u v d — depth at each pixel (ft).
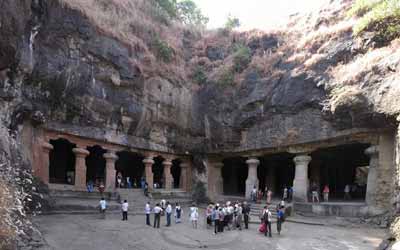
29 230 40.73
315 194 79.92
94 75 76.43
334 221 68.33
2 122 50.52
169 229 57.93
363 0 80.28
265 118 88.02
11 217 34.91
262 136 88.28
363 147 78.33
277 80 87.71
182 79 100.17
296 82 81.61
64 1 69.92
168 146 96.17
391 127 63.46
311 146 79.61
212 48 112.57
